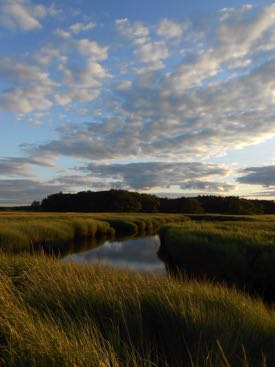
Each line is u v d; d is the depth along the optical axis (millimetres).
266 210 142750
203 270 15203
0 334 4297
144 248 26938
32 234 25250
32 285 6688
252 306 6262
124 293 6062
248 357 4207
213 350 4121
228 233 21094
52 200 119750
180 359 4164
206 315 5113
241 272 14125
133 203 119688
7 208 142125
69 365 3475
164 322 4930
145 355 4047
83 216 56500
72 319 4930
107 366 3514
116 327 4645
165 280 7617
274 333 4812
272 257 13859
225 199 136125
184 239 19438
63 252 24078
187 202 130250
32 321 4480
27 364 3602
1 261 8453
